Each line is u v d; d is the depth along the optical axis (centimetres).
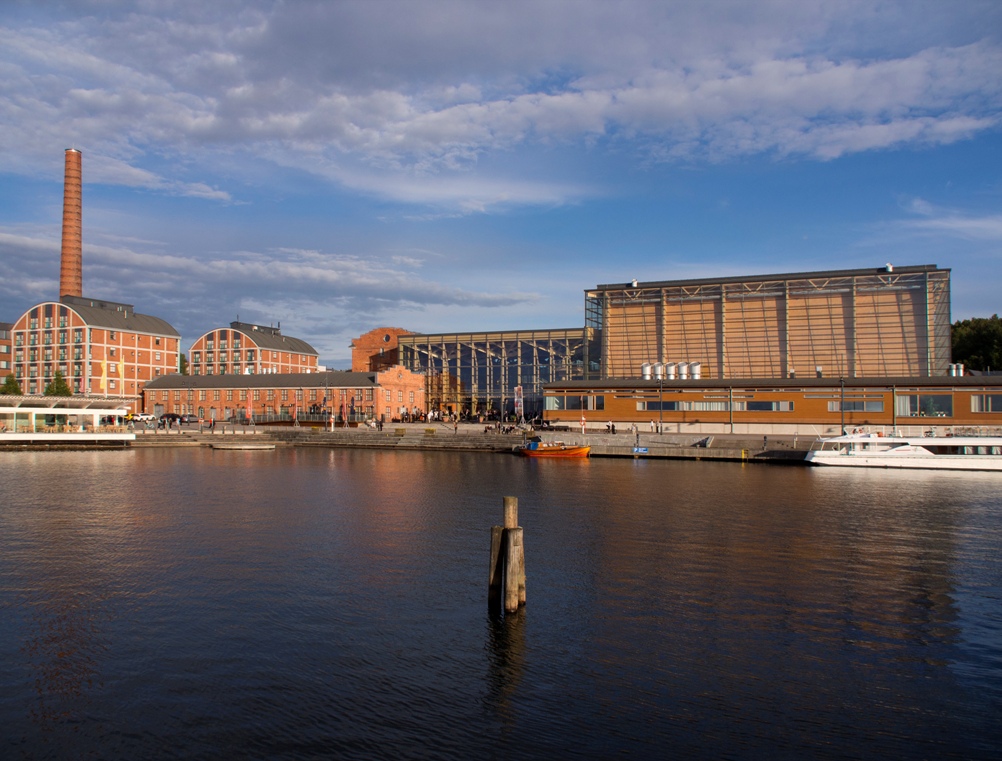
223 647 2311
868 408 9538
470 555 3475
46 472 7275
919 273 11275
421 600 2773
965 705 1964
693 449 8994
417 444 10975
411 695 1997
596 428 10800
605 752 1731
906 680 2109
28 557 3412
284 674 2120
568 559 3409
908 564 3353
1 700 1961
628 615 2620
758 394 10025
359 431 11950
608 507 4931
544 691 2027
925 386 9312
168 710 1909
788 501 5253
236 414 15412
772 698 1998
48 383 16300
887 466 7775
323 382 14662
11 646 2312
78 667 2161
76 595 2817
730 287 12269
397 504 5069
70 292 16488
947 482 6531
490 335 15125
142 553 3494
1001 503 5172
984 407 9100
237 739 1775
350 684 2061
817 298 11831
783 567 3284
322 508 4872
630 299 12875
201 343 18138
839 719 1889
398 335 15975
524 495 5553
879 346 11438
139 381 17188
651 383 10544
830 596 2856
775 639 2408
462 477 6894
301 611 2642
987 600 2825
